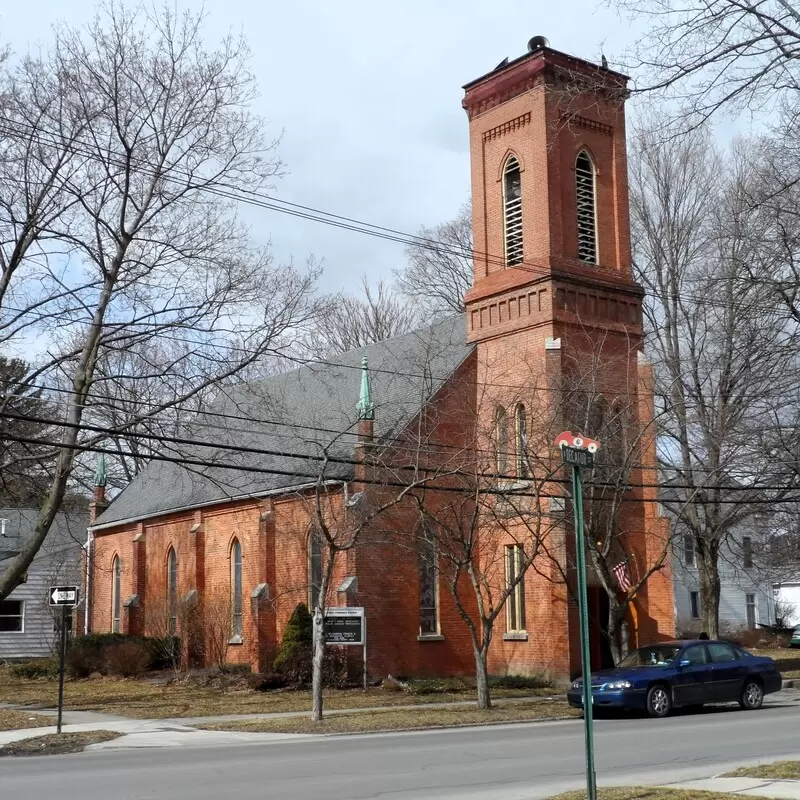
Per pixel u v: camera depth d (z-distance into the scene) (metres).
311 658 33.16
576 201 35.66
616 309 35.66
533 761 16.98
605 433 30.47
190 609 40.31
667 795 12.55
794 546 42.47
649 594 34.62
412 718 24.94
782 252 22.48
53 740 21.67
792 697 30.94
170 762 17.83
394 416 34.56
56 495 30.09
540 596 33.34
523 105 35.81
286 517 37.38
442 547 30.50
